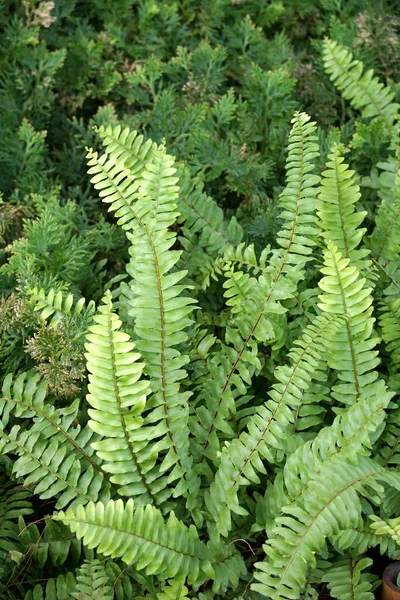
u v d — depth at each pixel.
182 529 2.28
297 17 4.34
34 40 3.66
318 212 2.65
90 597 2.18
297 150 2.57
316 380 2.70
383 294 2.90
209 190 3.44
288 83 3.51
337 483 2.21
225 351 2.61
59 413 2.44
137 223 2.42
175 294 2.34
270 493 2.43
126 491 2.37
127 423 2.30
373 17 3.86
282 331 2.67
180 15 4.23
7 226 3.15
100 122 3.64
